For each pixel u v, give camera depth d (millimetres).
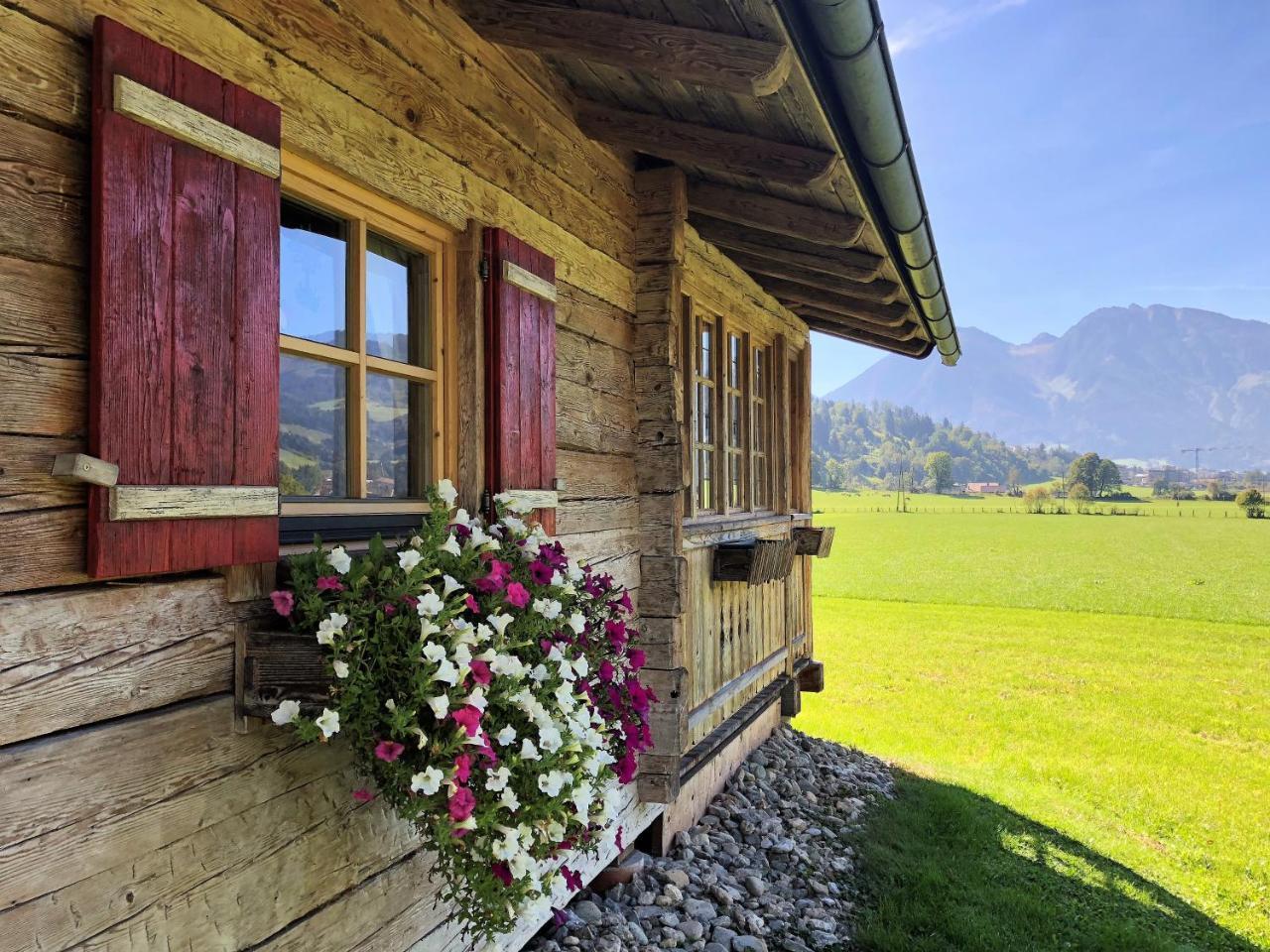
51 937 1214
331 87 1807
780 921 3422
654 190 3520
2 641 1168
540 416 2547
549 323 2629
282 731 1664
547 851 1798
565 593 2156
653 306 3492
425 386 2283
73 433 1271
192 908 1453
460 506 2271
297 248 1884
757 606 5547
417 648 1547
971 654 12867
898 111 2523
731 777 5117
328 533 1883
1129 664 12031
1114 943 3504
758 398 5820
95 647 1299
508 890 1695
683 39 2148
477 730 1515
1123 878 4395
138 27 1375
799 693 6531
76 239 1286
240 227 1507
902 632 15211
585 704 2084
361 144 1889
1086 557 31906
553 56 2711
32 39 1229
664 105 2867
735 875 3807
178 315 1376
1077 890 4152
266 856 1617
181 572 1482
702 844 4070
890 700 9367
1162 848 4973
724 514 4773
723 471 4773
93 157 1257
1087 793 6051
